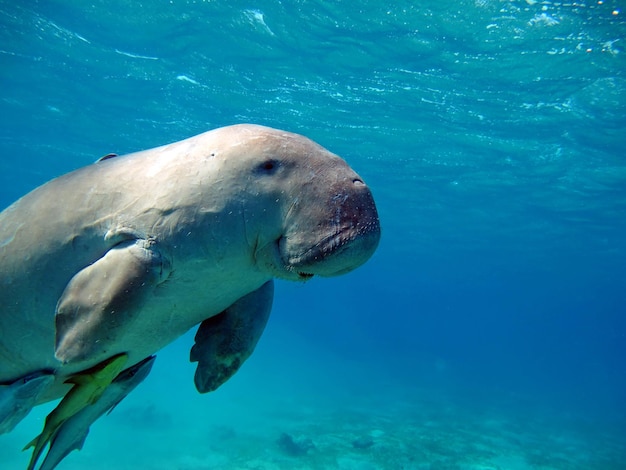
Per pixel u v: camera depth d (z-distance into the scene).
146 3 10.30
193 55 12.29
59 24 11.52
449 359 62.47
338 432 15.02
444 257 42.62
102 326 1.77
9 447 11.12
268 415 17.73
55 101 16.41
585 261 36.47
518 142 15.35
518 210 23.31
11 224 2.25
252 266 2.01
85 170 2.30
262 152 1.96
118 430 13.59
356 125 15.64
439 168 18.70
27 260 2.14
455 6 9.34
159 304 1.95
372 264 54.31
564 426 20.95
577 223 24.53
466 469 11.98
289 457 11.73
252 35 11.19
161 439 13.07
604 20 9.12
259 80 13.29
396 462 11.94
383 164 19.08
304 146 2.02
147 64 12.98
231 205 1.90
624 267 37.19
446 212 25.56
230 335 2.25
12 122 19.31
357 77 12.55
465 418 19.86
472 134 15.20
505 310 116.75
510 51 10.59
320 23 10.44
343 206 1.82
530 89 12.09
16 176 29.89
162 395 20.41
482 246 34.72
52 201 2.22
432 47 10.81
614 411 28.92
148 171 2.09
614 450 17.05
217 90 14.16
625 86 11.46
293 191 1.88
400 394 26.03
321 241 1.79
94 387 2.05
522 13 9.27
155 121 17.16
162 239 1.90
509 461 13.29
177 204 1.92
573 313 104.62
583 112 12.94
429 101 13.38
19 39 12.50
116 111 16.59
